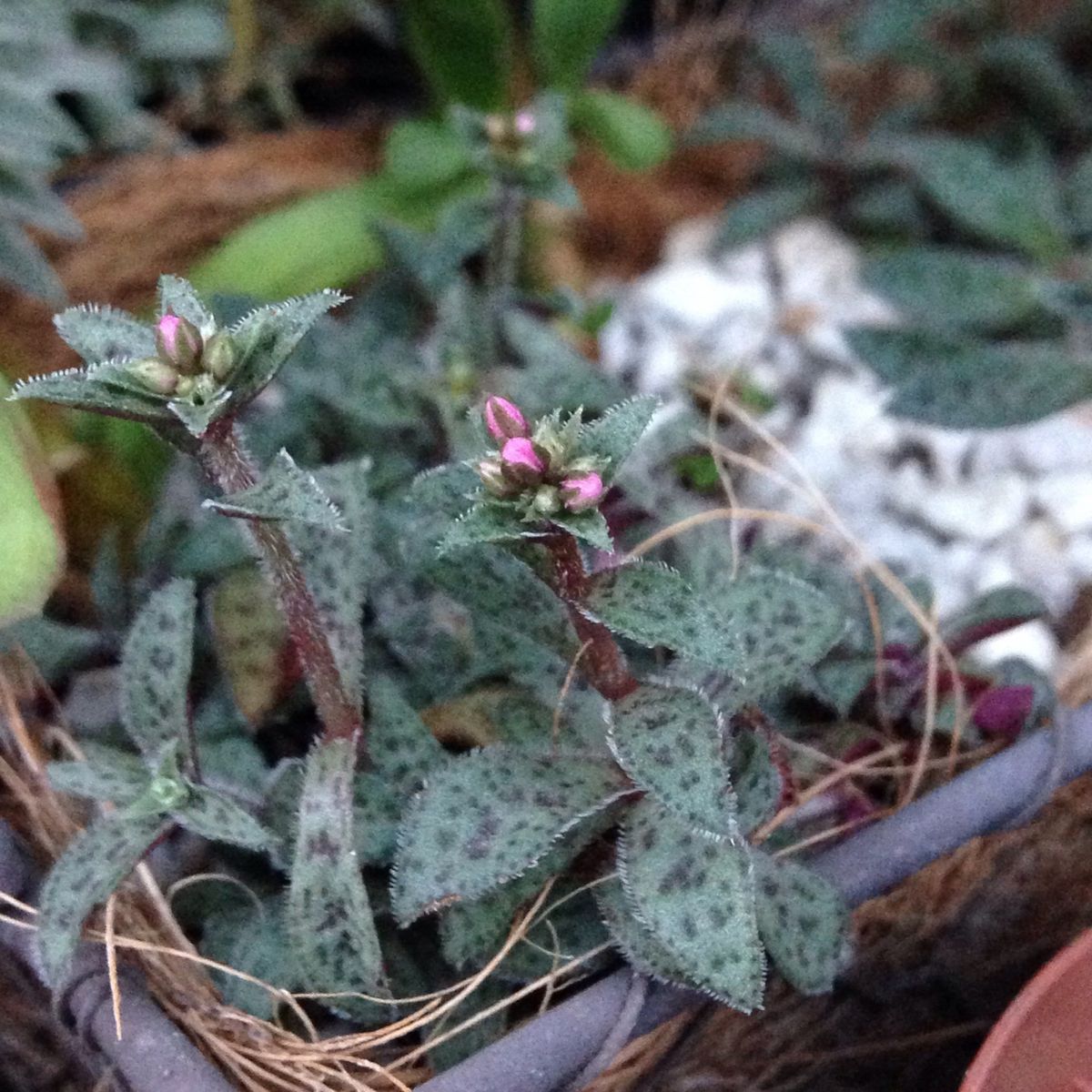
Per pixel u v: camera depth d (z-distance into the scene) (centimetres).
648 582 16
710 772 16
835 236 34
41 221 22
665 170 34
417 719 18
